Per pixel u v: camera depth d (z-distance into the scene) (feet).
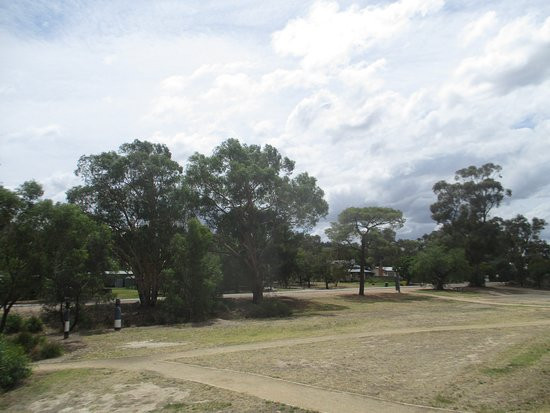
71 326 88.28
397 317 95.61
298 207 133.69
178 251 108.68
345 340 60.49
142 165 123.85
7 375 40.70
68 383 39.50
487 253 234.17
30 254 69.87
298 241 145.18
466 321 84.17
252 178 126.93
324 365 43.34
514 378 38.22
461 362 44.75
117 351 56.85
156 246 123.03
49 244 72.79
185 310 105.60
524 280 298.97
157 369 42.96
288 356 48.42
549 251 304.71
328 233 174.29
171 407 30.96
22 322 87.15
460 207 234.79
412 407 29.84
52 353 56.90
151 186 125.49
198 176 128.57
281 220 136.67
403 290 209.97
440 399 31.91
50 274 75.25
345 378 37.91
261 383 36.19
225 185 128.67
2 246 67.56
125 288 233.96
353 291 191.93
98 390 36.40
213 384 36.04
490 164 234.17
